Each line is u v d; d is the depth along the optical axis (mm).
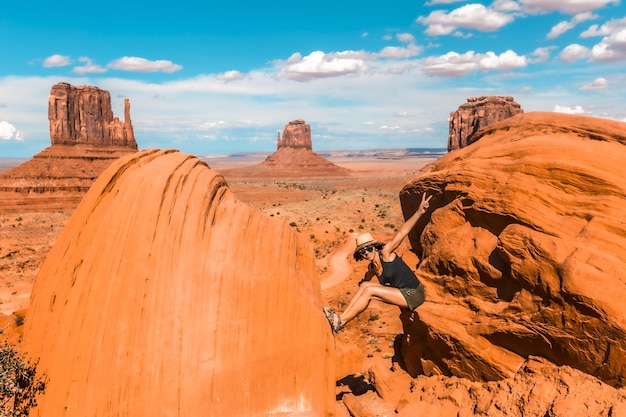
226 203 11961
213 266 10414
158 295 9758
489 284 12859
